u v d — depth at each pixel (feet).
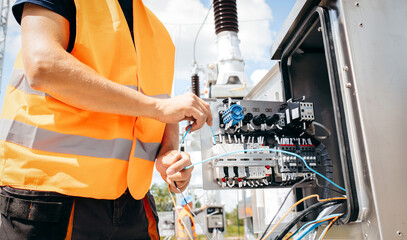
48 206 2.44
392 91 3.74
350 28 3.83
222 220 20.42
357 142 3.59
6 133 2.60
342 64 3.83
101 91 2.47
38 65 2.25
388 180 3.43
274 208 7.64
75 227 2.58
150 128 3.46
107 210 2.83
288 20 5.28
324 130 5.48
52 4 2.52
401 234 3.32
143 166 3.21
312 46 5.92
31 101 2.61
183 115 2.97
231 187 4.84
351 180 3.57
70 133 2.64
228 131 4.91
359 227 3.61
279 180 5.05
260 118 4.97
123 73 3.06
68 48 2.82
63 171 2.52
